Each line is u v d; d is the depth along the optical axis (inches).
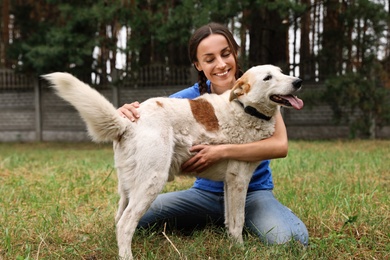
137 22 439.8
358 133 479.8
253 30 487.2
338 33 447.8
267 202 131.6
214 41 132.9
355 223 131.8
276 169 240.1
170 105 119.9
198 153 119.5
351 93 415.2
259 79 122.0
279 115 133.0
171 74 517.0
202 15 387.5
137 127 113.0
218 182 136.5
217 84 135.7
